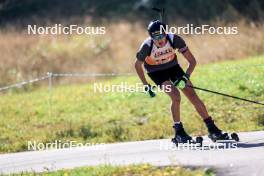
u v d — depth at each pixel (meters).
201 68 58.91
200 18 89.81
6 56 78.19
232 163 26.27
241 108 42.50
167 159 28.58
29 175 28.84
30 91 70.00
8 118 50.84
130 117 45.94
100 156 31.89
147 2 103.44
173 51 29.97
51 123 47.06
